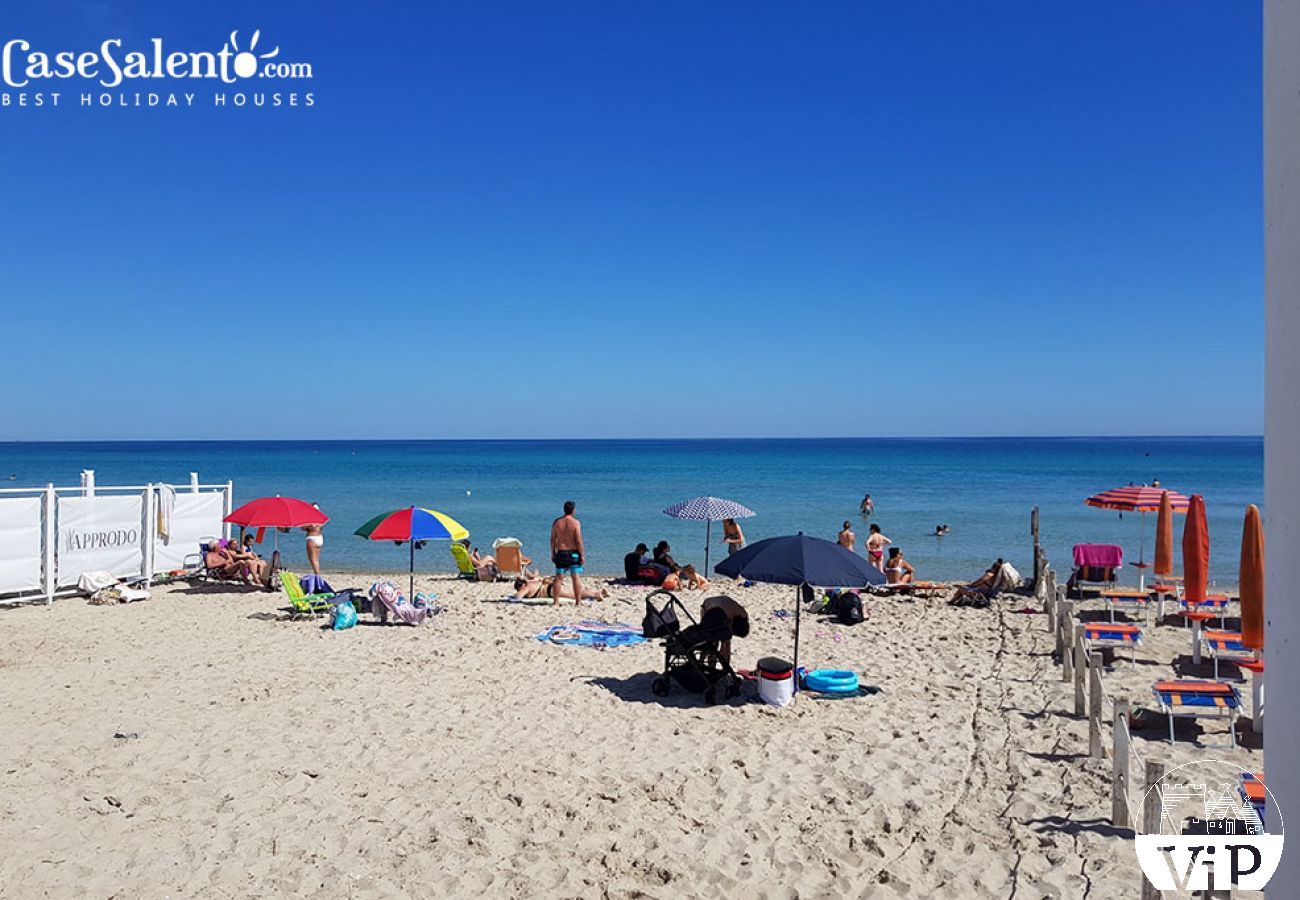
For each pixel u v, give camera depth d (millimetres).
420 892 5652
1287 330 1784
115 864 5910
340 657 11820
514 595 17141
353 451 175500
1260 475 74938
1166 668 11703
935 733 8820
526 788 7340
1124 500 15766
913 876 5930
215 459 126250
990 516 39812
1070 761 7996
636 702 9820
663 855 6199
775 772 7773
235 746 8211
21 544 15547
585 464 103562
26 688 10133
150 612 14992
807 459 117125
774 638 13414
